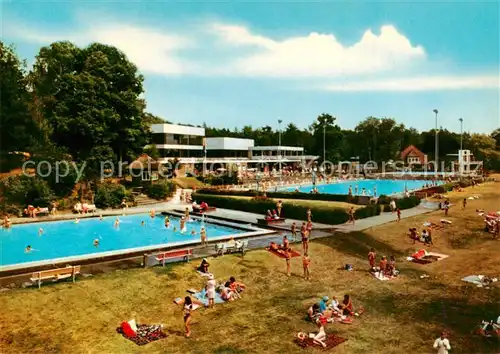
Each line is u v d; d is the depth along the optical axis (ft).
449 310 56.29
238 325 51.21
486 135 351.25
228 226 116.47
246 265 74.38
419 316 54.24
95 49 184.75
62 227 119.55
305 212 122.01
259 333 48.88
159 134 254.47
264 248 85.20
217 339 47.24
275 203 133.18
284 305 58.03
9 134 147.95
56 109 156.87
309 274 72.59
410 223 115.44
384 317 53.98
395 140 398.01
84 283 60.49
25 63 168.45
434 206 150.00
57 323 49.29
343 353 43.75
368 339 47.26
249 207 141.69
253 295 62.13
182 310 55.57
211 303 57.31
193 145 278.46
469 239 100.89
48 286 58.75
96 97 165.48
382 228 108.58
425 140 412.57
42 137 154.51
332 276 71.92
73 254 88.17
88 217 132.57
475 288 65.62
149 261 74.38
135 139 187.52
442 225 114.32
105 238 106.01
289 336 48.08
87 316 51.62
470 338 47.55
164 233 112.16
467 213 132.67
